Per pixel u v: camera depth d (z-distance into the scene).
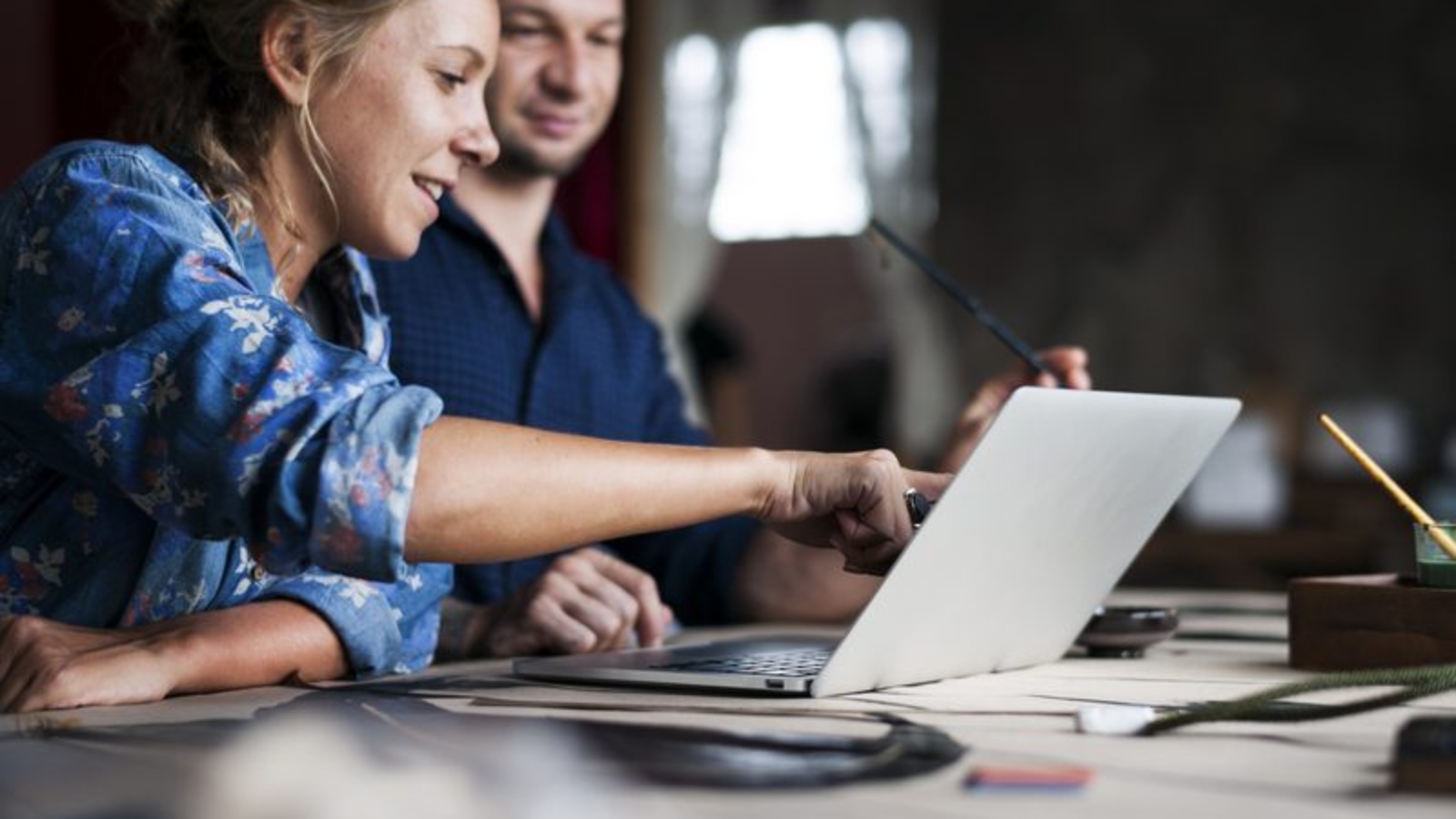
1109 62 7.63
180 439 1.05
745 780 0.78
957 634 1.21
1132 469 1.27
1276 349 7.49
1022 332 7.71
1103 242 7.65
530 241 2.21
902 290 7.74
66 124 4.27
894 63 7.69
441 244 2.10
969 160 7.77
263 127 1.28
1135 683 1.22
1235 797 0.75
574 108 2.14
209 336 1.07
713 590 2.03
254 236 1.27
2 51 4.27
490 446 1.07
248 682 1.23
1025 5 7.71
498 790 0.74
